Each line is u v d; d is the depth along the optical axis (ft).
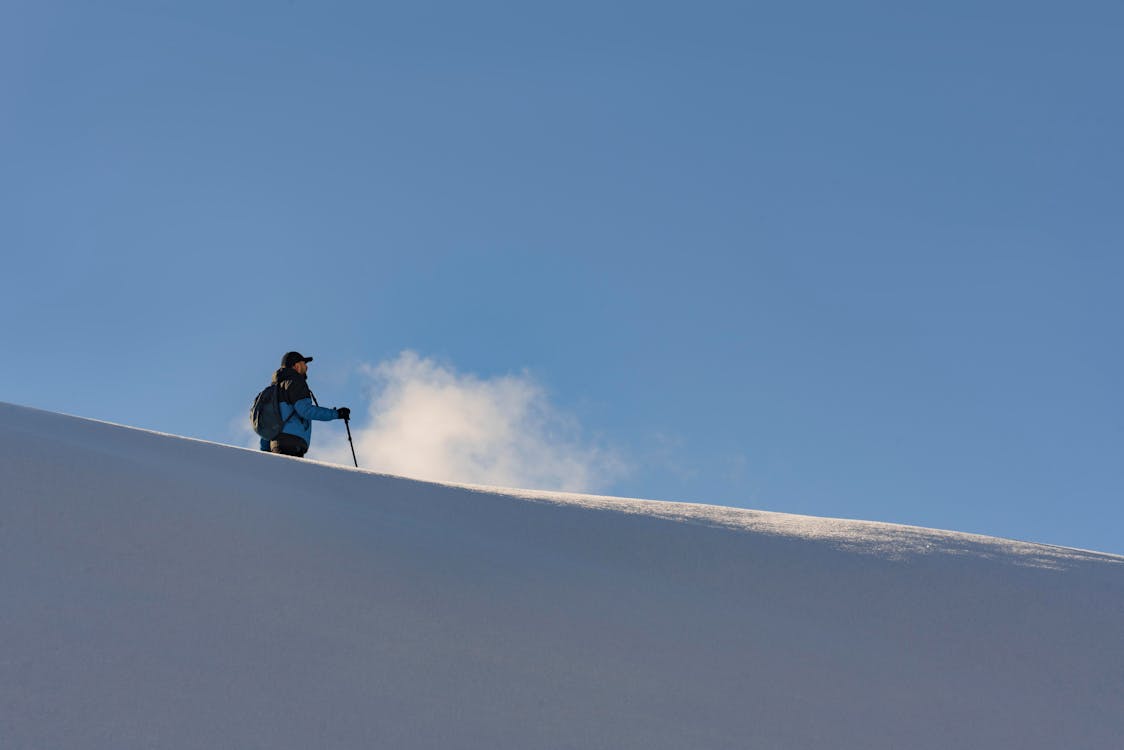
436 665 29.86
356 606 32.42
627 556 45.60
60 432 46.68
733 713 31.22
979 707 35.14
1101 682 38.60
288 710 25.66
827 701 33.37
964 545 53.72
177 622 28.73
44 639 26.18
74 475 37.50
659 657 34.04
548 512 50.31
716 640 36.58
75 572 30.25
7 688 23.84
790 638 38.24
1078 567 51.90
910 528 57.16
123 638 27.14
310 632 29.99
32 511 33.58
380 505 46.21
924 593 45.24
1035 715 35.22
